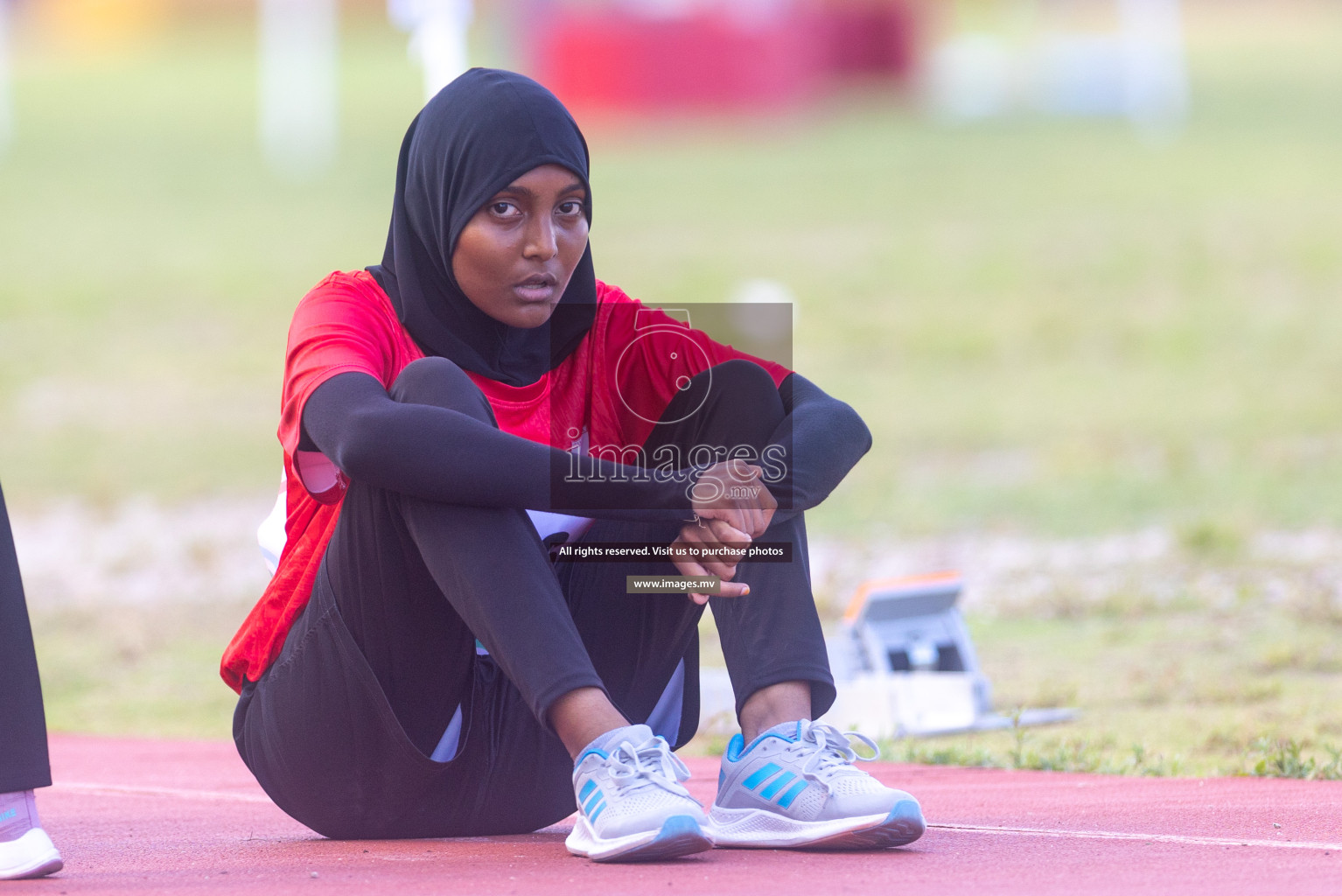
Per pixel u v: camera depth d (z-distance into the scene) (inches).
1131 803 443.8
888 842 338.3
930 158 3523.6
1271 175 3063.5
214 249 2775.6
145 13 7096.5
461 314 367.6
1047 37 6018.7
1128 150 3516.2
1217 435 1521.9
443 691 345.4
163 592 1210.0
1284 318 2022.6
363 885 307.1
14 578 331.0
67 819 450.3
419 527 320.5
